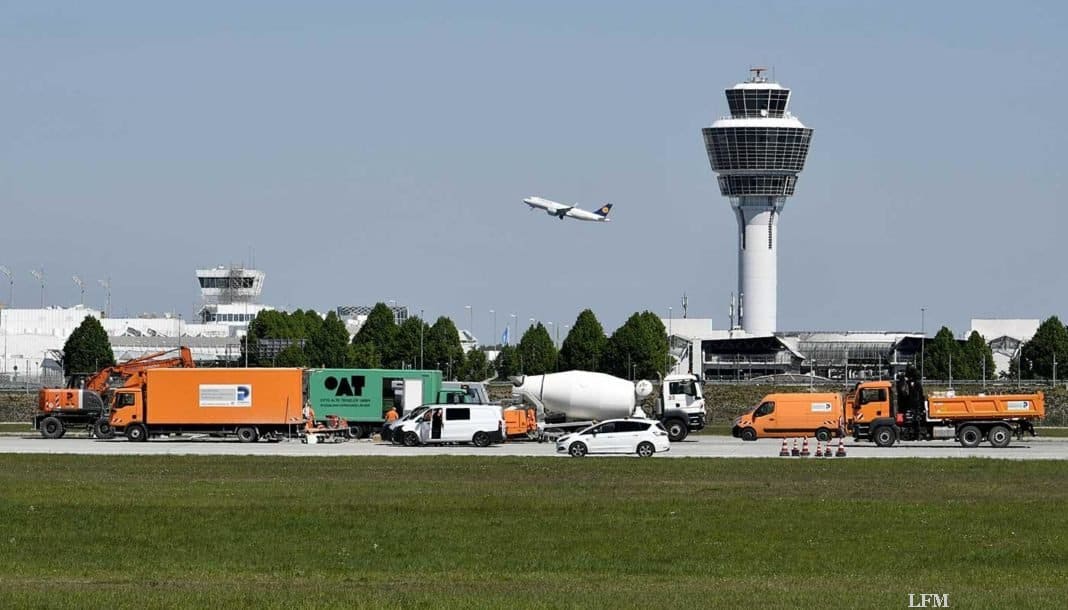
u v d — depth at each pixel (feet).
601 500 564.71
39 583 386.93
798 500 566.36
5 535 471.62
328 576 400.26
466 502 556.10
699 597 364.58
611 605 352.28
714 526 495.00
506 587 381.81
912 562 424.46
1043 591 376.07
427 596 365.61
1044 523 503.20
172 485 620.08
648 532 480.64
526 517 515.50
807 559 429.38
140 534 474.49
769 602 357.20
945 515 522.88
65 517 512.22
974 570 411.95
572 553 439.22
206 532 479.41
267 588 378.73
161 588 378.73
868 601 359.66
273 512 526.16
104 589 376.27
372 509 534.78
